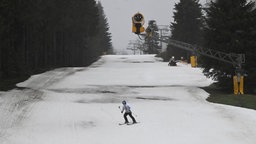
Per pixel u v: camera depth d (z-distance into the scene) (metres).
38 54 89.56
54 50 99.50
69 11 99.12
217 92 58.69
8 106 42.81
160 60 145.88
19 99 47.41
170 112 42.69
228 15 59.16
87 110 43.34
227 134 33.09
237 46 57.66
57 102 47.72
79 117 39.81
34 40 83.12
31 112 41.16
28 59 81.25
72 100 49.84
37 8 73.19
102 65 117.81
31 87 59.09
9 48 66.88
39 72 80.44
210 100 51.56
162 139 31.59
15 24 68.31
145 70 93.94
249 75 57.91
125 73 86.00
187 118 39.59
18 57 69.88
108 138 31.91
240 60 56.19
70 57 117.69
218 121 38.06
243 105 47.47
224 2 59.66
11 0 62.12
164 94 56.16
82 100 50.16
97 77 76.88
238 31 58.47
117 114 41.59
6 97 47.91
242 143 30.28
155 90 59.78
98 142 30.67
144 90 59.81
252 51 58.22
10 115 39.03
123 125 36.66
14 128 34.50
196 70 93.88
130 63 127.75
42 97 50.41
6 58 67.19
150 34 57.59
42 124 36.56
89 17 123.94
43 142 30.41
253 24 58.59
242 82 56.16
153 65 115.19
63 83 66.25
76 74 80.81
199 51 58.53
